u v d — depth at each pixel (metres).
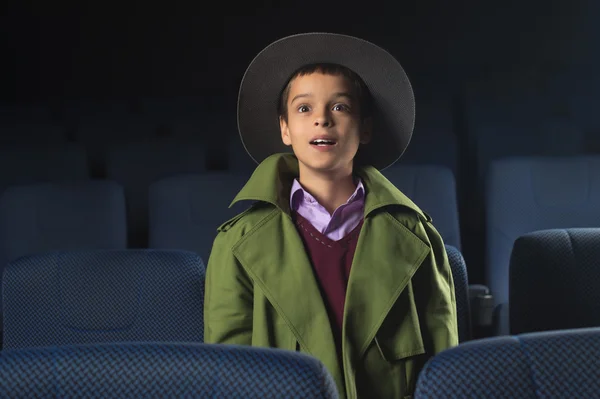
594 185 2.74
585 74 6.61
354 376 1.29
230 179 2.68
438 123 4.93
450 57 7.54
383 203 1.36
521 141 4.29
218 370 0.76
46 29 7.55
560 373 0.77
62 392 0.76
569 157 2.79
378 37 7.59
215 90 7.73
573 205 2.74
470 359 0.77
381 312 1.30
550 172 2.74
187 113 5.45
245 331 1.35
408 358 1.32
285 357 0.76
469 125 5.11
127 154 3.74
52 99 7.61
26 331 1.59
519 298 1.80
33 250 2.51
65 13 7.54
